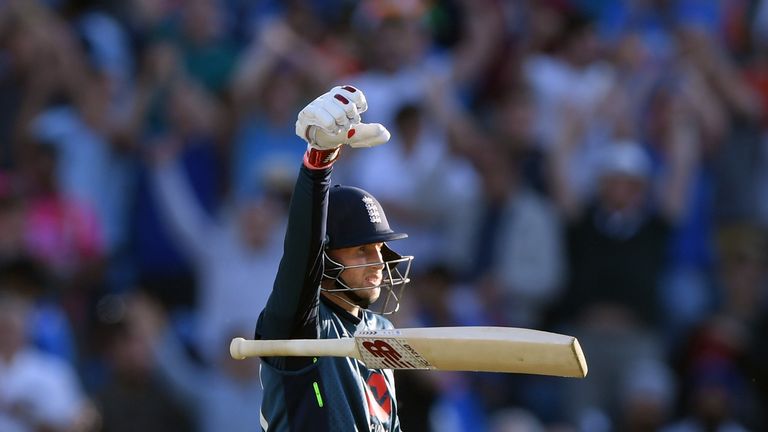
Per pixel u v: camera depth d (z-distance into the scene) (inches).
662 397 1450.5
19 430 1343.5
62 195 1540.4
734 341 1521.9
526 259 1478.8
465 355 684.1
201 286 1518.2
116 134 1601.9
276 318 709.3
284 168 1470.2
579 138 1552.7
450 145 1528.1
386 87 1551.4
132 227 1558.8
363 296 756.0
